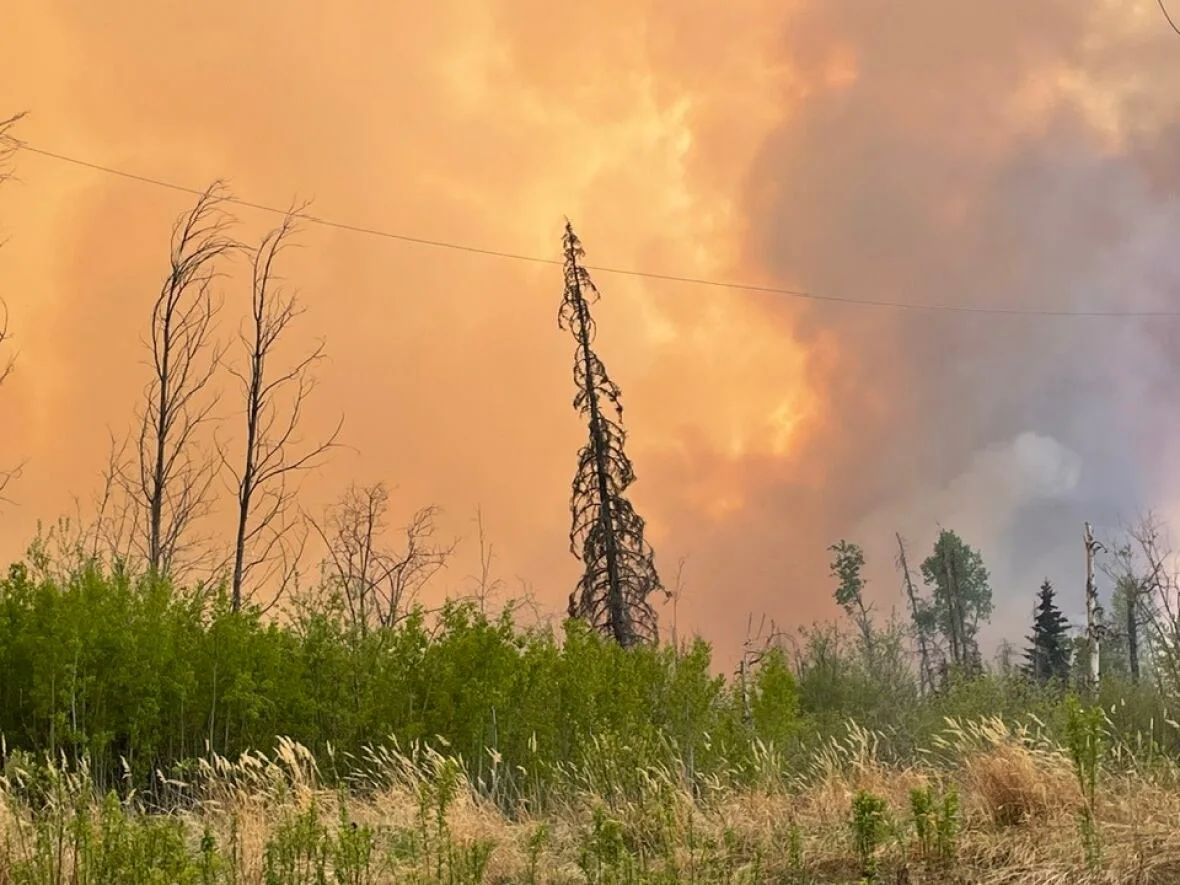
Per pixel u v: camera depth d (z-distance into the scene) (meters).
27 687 11.75
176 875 5.70
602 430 29.62
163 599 12.70
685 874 7.07
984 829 7.40
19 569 12.27
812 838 7.68
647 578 28.66
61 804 6.83
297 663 13.35
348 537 23.42
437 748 12.96
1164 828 6.89
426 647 13.77
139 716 11.76
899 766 11.97
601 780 10.23
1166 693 16.36
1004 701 20.95
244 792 8.78
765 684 14.66
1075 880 6.25
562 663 13.99
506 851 7.87
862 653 26.66
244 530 21.05
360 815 9.09
